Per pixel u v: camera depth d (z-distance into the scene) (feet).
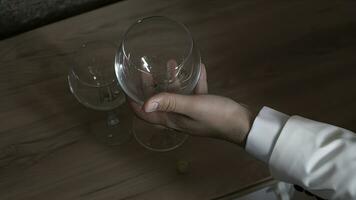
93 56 2.33
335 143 1.98
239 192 2.34
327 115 2.45
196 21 2.64
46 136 2.39
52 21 3.21
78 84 2.28
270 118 2.13
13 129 2.40
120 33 2.61
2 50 2.55
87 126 2.42
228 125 2.24
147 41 2.13
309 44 2.60
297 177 2.03
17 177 2.31
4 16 3.07
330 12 2.68
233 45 2.59
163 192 2.31
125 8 2.66
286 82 2.52
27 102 2.45
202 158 2.37
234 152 2.39
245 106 2.31
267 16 2.66
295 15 2.67
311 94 2.49
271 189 2.50
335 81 2.52
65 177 2.32
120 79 2.08
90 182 2.31
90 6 3.21
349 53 2.59
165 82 2.11
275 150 2.05
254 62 2.55
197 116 2.21
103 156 2.37
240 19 2.65
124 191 2.30
